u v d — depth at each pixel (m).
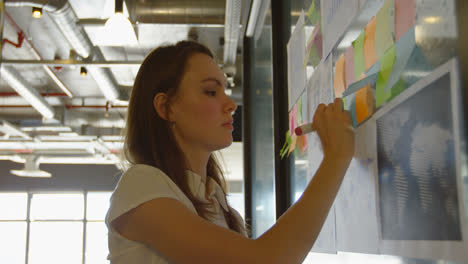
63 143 8.27
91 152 9.09
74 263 10.09
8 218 10.12
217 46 4.71
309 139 1.00
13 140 8.00
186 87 0.78
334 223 0.81
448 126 0.42
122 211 0.60
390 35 0.56
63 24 3.66
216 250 0.54
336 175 0.59
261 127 2.20
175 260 0.57
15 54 5.09
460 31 0.39
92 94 6.63
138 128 0.80
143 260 0.61
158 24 3.56
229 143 0.78
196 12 3.47
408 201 0.51
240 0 2.86
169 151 0.76
